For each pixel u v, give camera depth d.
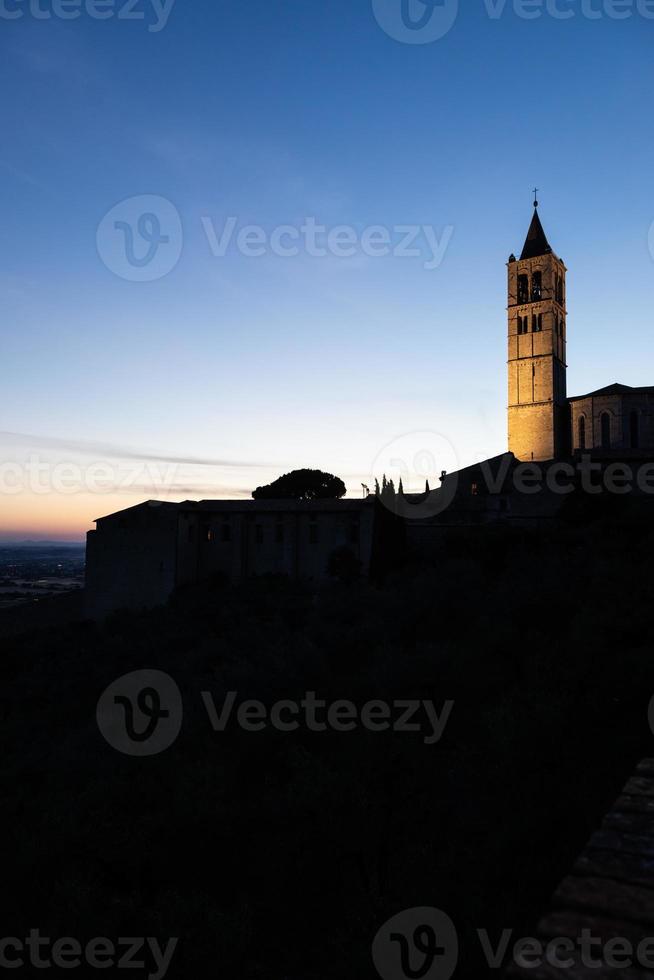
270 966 12.66
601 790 12.03
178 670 38.06
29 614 80.31
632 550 40.56
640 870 4.27
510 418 87.00
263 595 61.94
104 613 68.62
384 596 42.53
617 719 14.75
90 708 35.75
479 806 14.02
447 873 12.42
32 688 42.50
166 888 15.69
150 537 68.31
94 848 16.67
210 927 13.13
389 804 15.48
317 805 15.78
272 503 73.44
